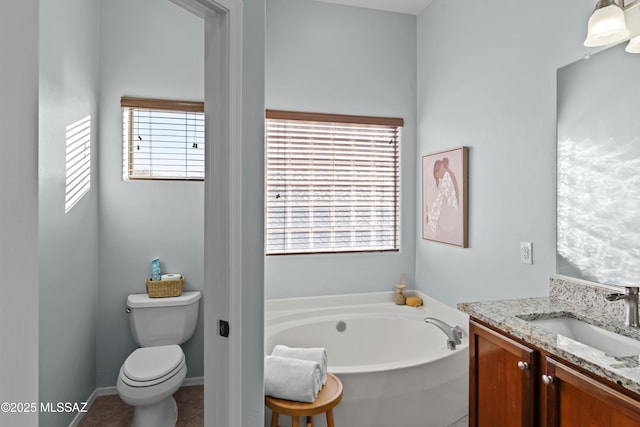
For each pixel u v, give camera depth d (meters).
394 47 3.18
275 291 2.97
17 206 0.54
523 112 2.09
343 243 3.12
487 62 2.38
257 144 1.54
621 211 1.52
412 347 2.81
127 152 2.74
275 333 2.62
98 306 2.67
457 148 2.64
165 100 2.75
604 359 1.13
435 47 2.96
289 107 2.96
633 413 1.00
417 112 3.22
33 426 0.58
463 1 2.62
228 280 1.37
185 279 2.83
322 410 1.73
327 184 3.09
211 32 1.43
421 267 3.17
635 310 1.41
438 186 2.89
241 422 1.43
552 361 1.27
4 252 0.52
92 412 2.46
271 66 2.92
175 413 2.41
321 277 3.06
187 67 2.81
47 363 1.92
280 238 2.99
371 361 2.84
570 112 1.76
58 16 2.02
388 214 3.22
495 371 1.57
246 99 1.50
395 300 3.12
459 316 2.63
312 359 1.93
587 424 1.15
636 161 1.46
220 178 1.40
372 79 3.14
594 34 1.41
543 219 1.95
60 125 2.06
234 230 1.39
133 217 2.73
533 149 2.02
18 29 0.54
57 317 2.03
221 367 1.39
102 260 2.68
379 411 2.03
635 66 1.47
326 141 3.08
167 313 2.59
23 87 0.55
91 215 2.53
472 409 1.71
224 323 1.38
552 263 1.89
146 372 2.10
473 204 2.51
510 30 2.19
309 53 3.00
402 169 3.21
